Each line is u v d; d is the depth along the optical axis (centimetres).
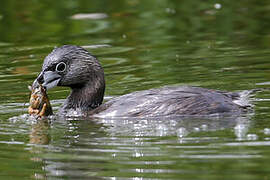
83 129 1326
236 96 1447
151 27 2338
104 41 2189
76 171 1073
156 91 1425
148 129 1288
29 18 2456
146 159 1097
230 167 1026
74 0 2641
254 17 2411
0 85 1750
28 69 1900
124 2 2662
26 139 1267
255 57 1895
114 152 1149
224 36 2189
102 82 1520
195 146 1143
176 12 2534
